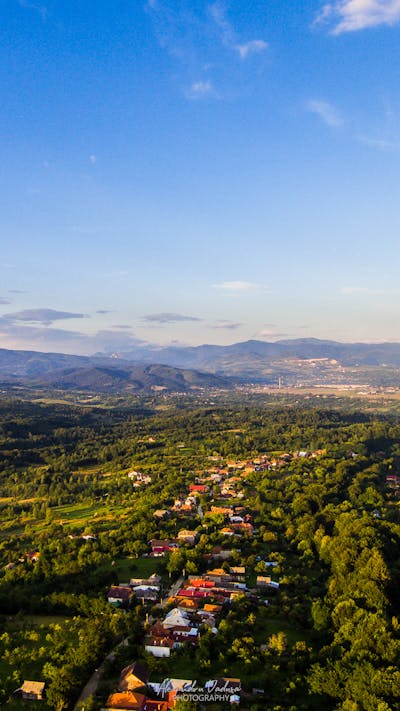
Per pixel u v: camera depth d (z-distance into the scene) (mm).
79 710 89688
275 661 100750
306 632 116438
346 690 88188
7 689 95688
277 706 85562
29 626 121625
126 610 130000
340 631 108062
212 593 135750
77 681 94625
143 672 96562
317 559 167125
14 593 138125
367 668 90688
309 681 92750
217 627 117750
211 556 165750
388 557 149625
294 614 122375
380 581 129125
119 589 137500
